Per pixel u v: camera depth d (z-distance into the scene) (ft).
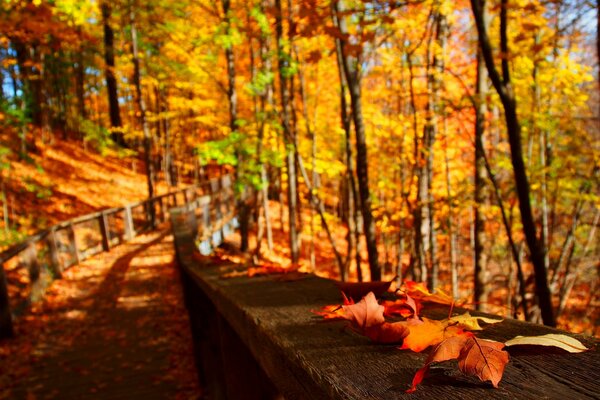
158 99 73.15
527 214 12.98
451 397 1.96
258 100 42.63
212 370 9.23
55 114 77.10
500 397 1.92
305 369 2.58
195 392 12.73
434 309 3.60
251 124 35.53
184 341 18.07
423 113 28.12
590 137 27.78
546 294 13.23
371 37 14.29
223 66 40.45
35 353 17.62
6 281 21.26
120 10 39.19
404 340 2.59
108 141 67.41
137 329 20.02
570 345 2.28
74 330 20.33
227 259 10.43
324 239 66.85
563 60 23.17
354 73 17.56
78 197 58.13
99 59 58.90
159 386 13.91
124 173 80.59
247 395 5.52
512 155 12.97
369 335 2.82
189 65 34.96
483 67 24.38
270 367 3.51
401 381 2.19
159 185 82.53
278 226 69.26
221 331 6.38
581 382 2.00
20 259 24.39
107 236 42.96
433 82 26.03
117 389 14.07
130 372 15.38
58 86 73.87
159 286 27.61
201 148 32.50
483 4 12.57
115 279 30.35
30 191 50.21
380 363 2.47
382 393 2.06
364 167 18.02
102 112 112.88
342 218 76.23
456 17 29.99
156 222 59.72
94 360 16.70
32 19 18.80
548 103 27.09
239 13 29.81
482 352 2.13
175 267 32.19
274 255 53.06
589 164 30.09
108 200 62.39
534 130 26.66
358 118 17.81
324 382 2.31
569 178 27.89
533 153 33.50
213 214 44.98
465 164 40.40
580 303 39.81
